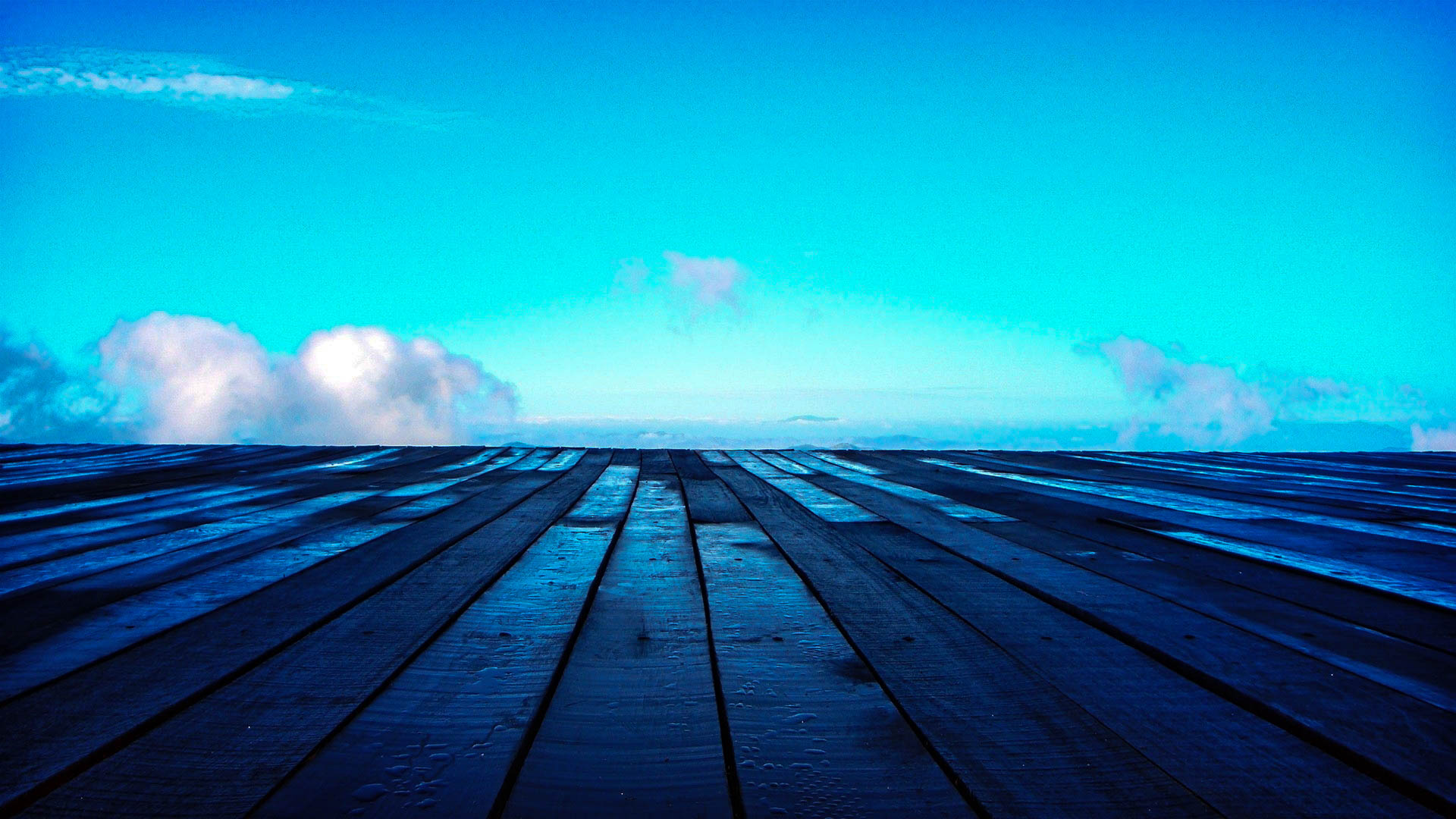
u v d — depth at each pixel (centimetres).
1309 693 192
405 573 317
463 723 173
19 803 139
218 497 562
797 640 235
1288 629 247
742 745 164
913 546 388
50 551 359
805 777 151
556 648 224
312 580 303
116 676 199
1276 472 847
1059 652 225
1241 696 190
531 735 168
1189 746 166
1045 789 147
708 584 306
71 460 877
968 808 142
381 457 934
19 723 170
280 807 138
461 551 363
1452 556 365
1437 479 781
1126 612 265
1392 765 155
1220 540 405
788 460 938
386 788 145
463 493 593
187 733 167
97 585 295
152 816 135
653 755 160
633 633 241
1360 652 224
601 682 200
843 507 529
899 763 158
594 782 149
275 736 166
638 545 386
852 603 278
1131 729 174
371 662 211
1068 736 170
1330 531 439
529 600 277
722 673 207
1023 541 404
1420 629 248
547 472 768
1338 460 1020
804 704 186
